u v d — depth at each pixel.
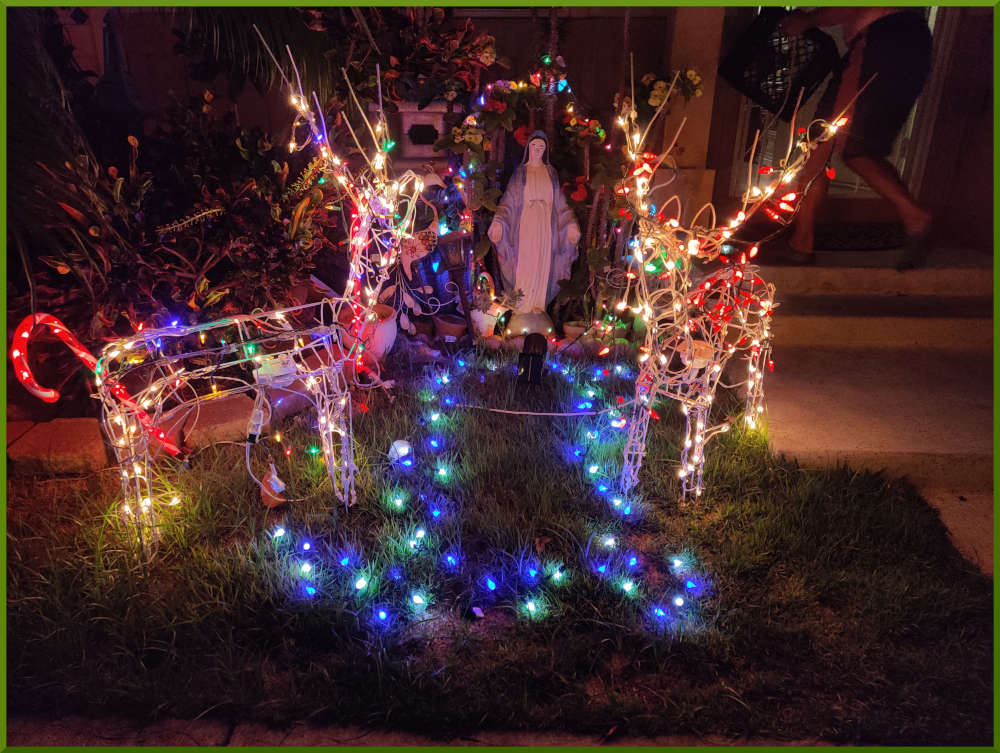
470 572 3.49
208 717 2.81
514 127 6.01
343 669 2.97
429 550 3.60
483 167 5.39
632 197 5.04
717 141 7.33
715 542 3.70
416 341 5.69
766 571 3.54
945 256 6.55
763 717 2.82
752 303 4.48
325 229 5.76
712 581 3.46
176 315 4.78
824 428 4.61
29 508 3.88
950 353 5.77
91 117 5.25
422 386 5.16
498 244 5.60
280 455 4.30
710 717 2.83
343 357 3.77
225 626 3.17
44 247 4.48
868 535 3.77
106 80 5.96
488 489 4.08
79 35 5.79
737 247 6.59
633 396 5.00
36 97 4.13
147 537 3.54
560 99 5.68
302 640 3.13
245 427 4.49
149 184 4.65
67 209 4.23
